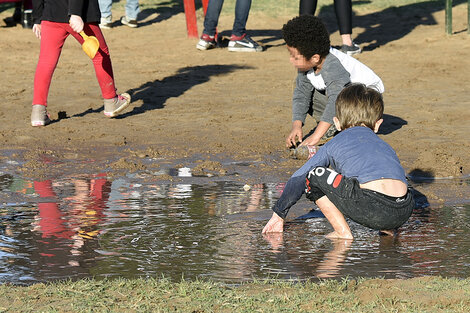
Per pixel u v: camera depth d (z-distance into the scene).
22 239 4.35
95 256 4.01
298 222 4.82
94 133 8.40
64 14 8.28
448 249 4.17
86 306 3.14
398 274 3.72
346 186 4.31
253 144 7.76
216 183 6.04
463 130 8.54
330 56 6.25
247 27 18.72
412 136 8.22
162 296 3.27
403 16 19.62
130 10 18.28
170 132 8.53
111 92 9.01
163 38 17.06
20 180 6.10
